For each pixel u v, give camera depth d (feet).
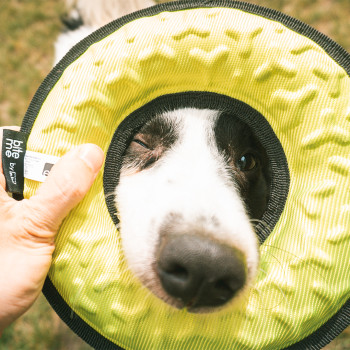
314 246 0.87
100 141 0.93
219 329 0.88
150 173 1.01
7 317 0.89
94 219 0.90
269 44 0.89
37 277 0.87
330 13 2.26
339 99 0.89
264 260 0.92
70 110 0.88
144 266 0.89
